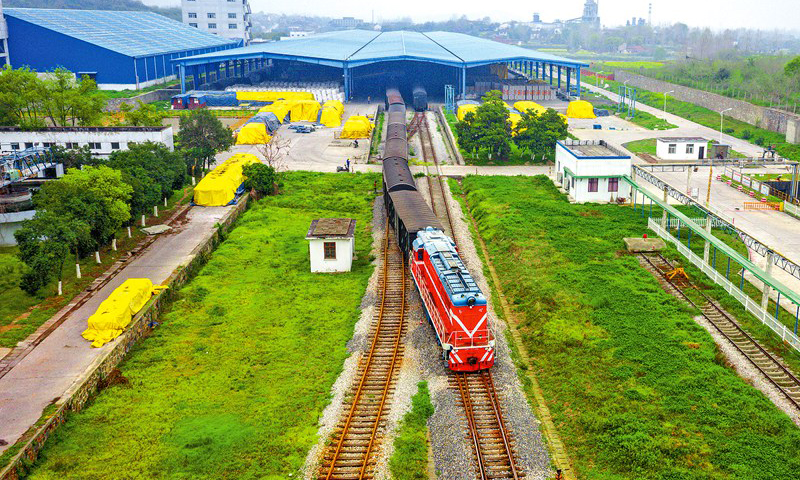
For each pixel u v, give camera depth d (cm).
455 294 3372
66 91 7975
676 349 3572
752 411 2967
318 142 10138
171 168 6400
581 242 5428
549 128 8731
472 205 6962
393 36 19550
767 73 13850
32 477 2652
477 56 14875
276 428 2964
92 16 17562
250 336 3891
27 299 4266
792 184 6612
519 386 3344
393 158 6975
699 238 5541
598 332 3828
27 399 3095
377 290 4553
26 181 6100
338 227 5075
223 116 12438
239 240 5572
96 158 6619
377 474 2639
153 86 15525
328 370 3491
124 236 5550
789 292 3650
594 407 3111
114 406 3159
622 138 10556
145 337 3925
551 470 2686
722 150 8619
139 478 2639
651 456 2695
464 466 2689
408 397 3219
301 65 17750
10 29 14475
